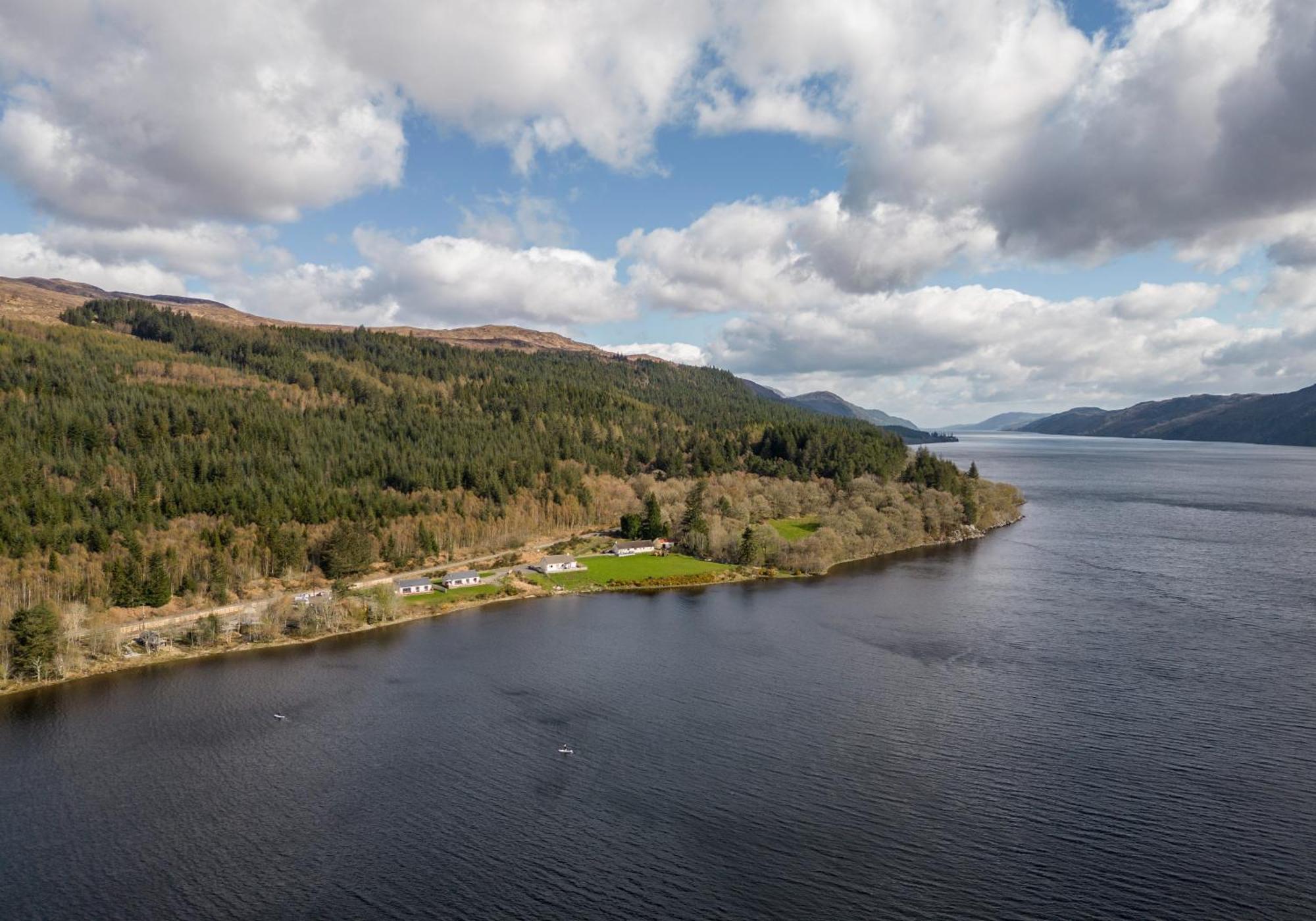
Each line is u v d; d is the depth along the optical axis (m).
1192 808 86.56
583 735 108.62
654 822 86.69
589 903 73.69
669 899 74.12
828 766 98.25
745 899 73.94
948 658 136.38
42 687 127.94
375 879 77.75
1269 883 74.19
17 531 166.88
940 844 81.56
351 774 98.56
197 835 85.31
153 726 113.00
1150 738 103.12
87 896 75.81
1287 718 108.06
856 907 72.56
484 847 82.69
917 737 105.25
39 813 89.94
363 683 130.25
